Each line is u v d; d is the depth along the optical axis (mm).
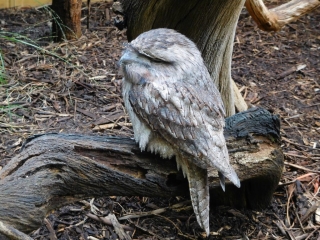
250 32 2646
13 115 1851
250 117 1351
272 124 1349
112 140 1258
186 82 1213
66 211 1436
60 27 2377
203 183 1218
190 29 1489
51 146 1209
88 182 1217
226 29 1504
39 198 1155
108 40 2447
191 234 1410
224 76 1604
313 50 2510
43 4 2809
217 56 1542
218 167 1175
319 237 1413
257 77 2244
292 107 2041
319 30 2719
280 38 2609
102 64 2223
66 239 1356
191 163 1209
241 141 1324
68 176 1198
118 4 1505
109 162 1236
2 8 2758
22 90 1998
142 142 1236
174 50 1204
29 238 1072
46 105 1925
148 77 1196
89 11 2498
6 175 1188
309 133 1875
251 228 1450
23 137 1734
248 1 1889
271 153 1347
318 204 1519
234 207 1514
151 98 1188
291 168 1674
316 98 2109
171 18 1479
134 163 1246
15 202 1131
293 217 1492
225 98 1653
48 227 1373
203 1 1438
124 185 1240
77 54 2295
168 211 1478
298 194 1554
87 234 1377
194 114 1189
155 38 1209
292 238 1416
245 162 1327
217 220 1468
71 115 1875
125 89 1248
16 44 2342
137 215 1454
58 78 2092
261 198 1478
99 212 1448
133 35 1535
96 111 1909
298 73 2295
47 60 2227
